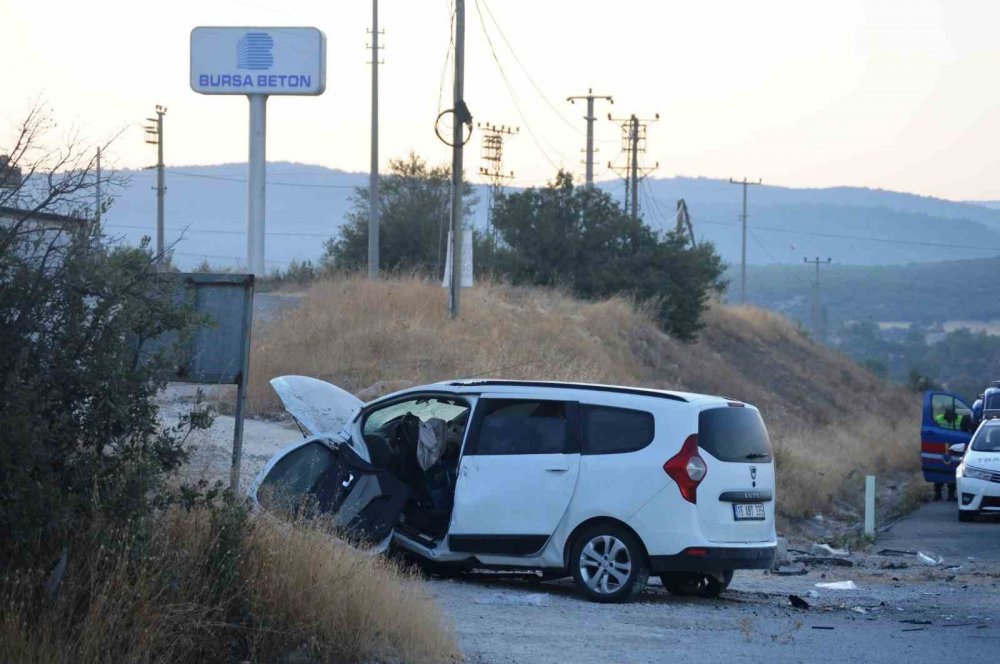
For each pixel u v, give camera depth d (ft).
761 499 58.13
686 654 44.80
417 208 287.07
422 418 66.44
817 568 84.48
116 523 35.99
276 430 98.37
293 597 38.24
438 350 128.47
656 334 212.23
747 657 44.80
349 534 55.42
